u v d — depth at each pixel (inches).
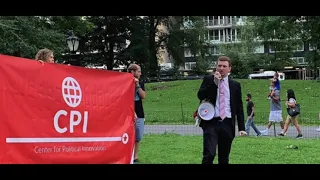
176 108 1022.4
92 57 2154.3
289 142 411.2
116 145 199.3
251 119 579.2
